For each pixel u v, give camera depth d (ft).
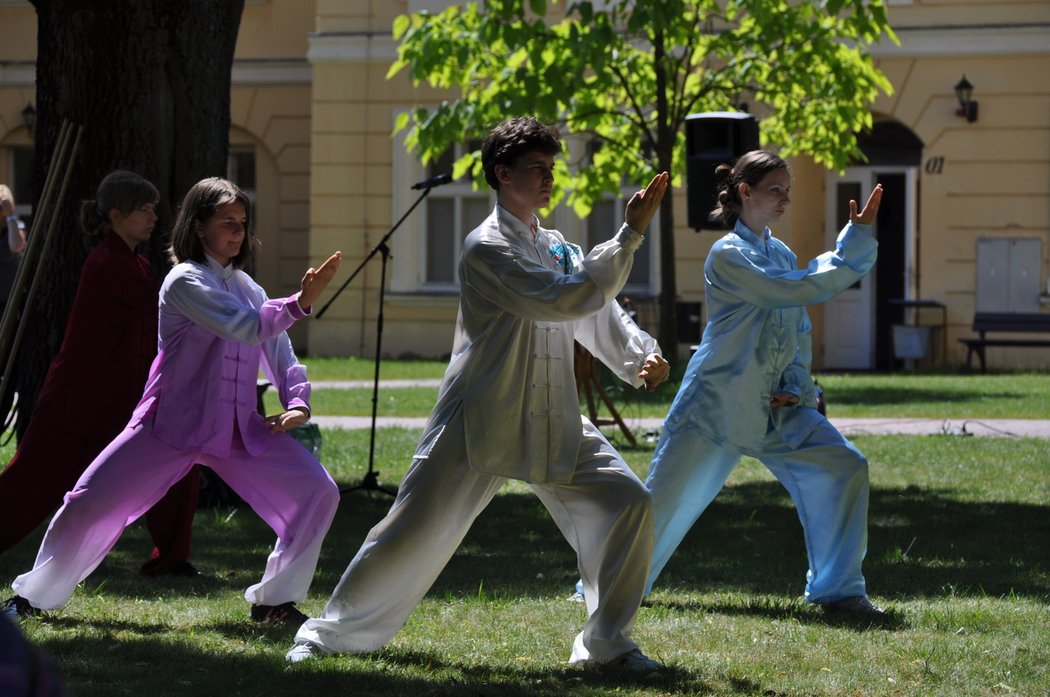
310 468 25.43
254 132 118.21
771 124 85.61
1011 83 101.24
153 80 41.88
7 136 118.01
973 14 101.40
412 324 110.83
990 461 53.31
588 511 21.70
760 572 32.42
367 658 22.41
